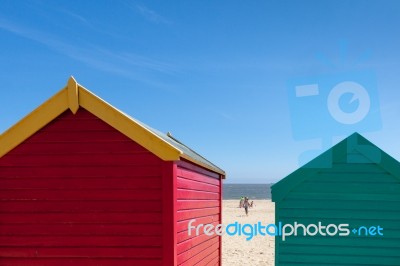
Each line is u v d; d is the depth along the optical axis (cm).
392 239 713
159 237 605
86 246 613
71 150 623
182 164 653
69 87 620
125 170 615
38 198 622
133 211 611
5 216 623
